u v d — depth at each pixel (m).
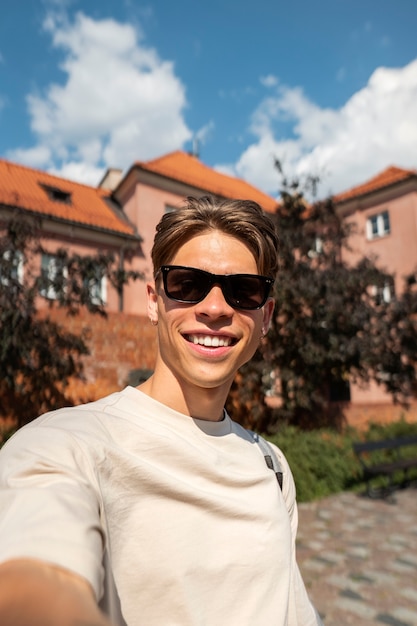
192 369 1.01
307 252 9.38
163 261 1.13
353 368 10.03
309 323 8.46
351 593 3.92
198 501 0.85
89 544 0.53
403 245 19.25
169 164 21.41
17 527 0.52
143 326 8.22
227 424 1.14
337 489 7.79
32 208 14.37
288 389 8.80
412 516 6.37
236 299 1.07
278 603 0.89
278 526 0.98
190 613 0.77
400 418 12.64
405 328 10.02
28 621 0.37
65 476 0.66
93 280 7.11
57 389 6.71
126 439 0.86
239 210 1.12
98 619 0.39
